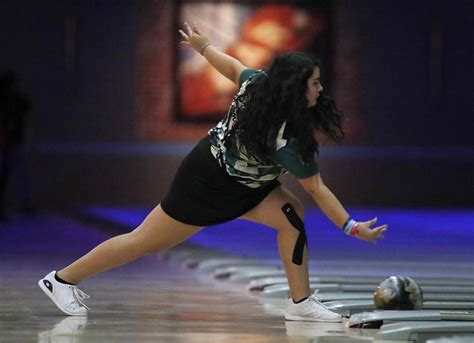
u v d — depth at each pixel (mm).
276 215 14383
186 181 14125
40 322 14539
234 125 13695
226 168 13867
